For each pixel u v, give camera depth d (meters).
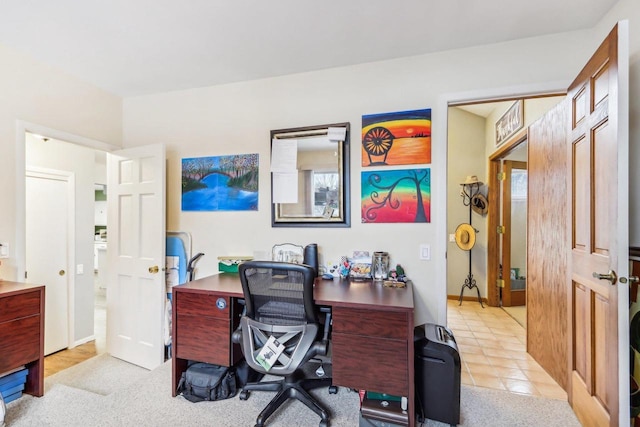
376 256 2.20
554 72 1.96
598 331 1.54
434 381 1.68
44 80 2.32
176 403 1.87
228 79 2.58
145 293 2.62
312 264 2.27
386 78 2.27
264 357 1.63
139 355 2.64
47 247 2.99
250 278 1.66
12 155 2.14
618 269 1.33
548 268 2.30
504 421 1.72
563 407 1.86
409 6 1.69
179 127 2.79
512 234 4.19
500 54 2.05
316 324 1.65
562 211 2.11
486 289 4.33
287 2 1.65
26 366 1.94
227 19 1.80
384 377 1.56
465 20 1.82
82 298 3.27
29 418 1.72
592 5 1.69
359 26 1.87
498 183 4.17
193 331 1.91
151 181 2.60
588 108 1.61
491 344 2.91
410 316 1.52
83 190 3.31
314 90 2.43
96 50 2.15
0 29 1.90
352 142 2.34
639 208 1.53
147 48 2.12
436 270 2.15
